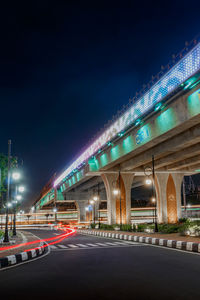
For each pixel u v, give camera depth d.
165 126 26.14
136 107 30.41
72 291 7.12
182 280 7.93
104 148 42.09
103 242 22.20
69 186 72.75
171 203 51.22
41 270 10.24
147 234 26.38
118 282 7.93
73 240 25.58
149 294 6.65
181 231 24.20
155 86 26.47
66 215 119.38
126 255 13.59
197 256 12.69
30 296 6.77
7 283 8.27
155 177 51.88
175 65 23.06
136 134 32.03
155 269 9.66
